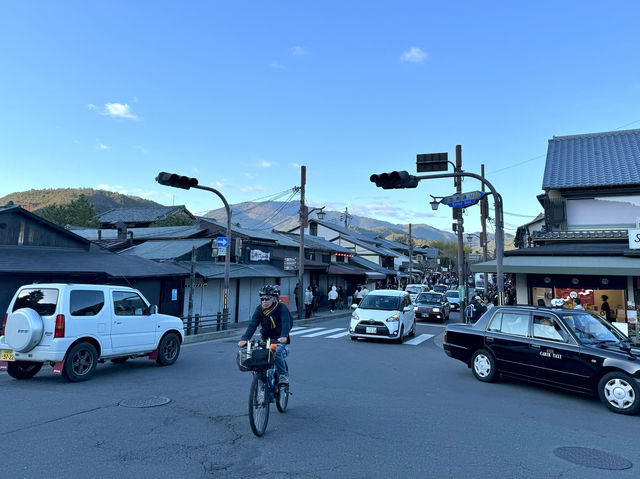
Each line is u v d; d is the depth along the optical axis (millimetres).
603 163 16906
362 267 40562
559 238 15602
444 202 12992
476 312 15492
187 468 4043
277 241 26391
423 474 4035
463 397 7215
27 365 7996
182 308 17891
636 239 13125
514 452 4680
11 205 14188
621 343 7113
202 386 7473
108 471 3930
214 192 15828
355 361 10625
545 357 7527
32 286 7828
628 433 5465
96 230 29266
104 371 8773
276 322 5684
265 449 4586
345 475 3969
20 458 4176
